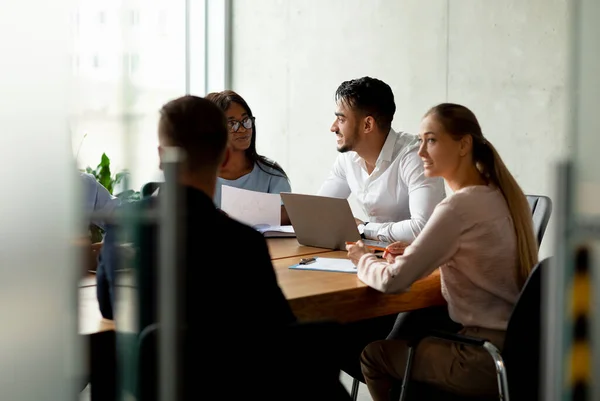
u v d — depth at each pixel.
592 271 1.32
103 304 1.76
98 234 2.46
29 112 1.27
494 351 2.06
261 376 1.69
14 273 1.26
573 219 1.31
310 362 1.76
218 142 1.80
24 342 1.28
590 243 1.32
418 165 3.09
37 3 1.27
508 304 2.27
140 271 1.57
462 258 2.25
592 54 1.29
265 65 5.93
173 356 1.42
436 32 4.79
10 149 1.25
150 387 1.52
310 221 2.87
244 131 3.36
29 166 1.27
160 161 1.78
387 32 5.07
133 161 1.50
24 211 1.27
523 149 4.41
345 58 5.36
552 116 4.27
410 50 4.94
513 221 2.27
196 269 1.65
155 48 5.84
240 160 3.46
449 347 2.27
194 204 1.67
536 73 4.33
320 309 2.12
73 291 1.32
